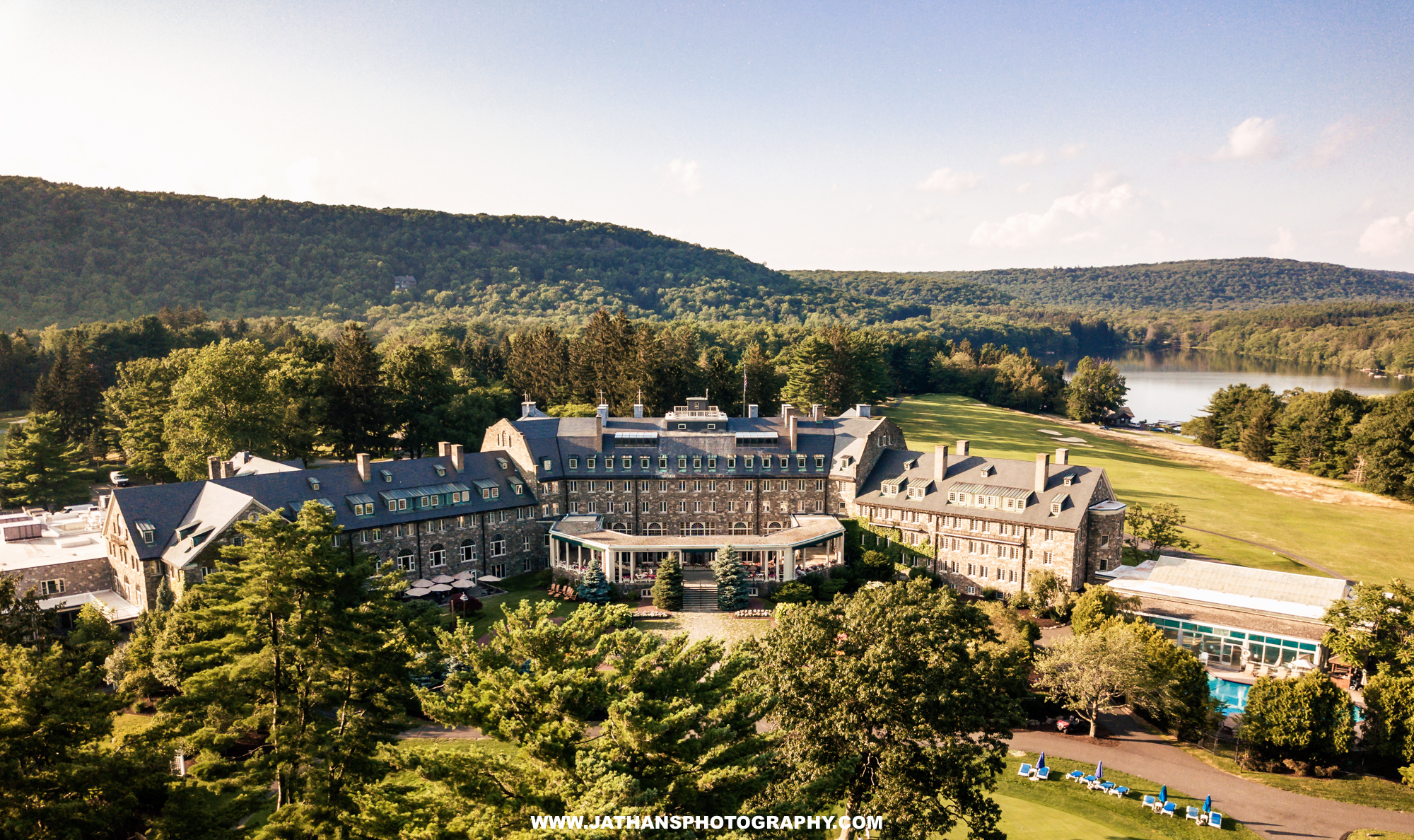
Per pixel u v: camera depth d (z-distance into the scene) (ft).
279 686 131.54
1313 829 157.58
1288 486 466.70
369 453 415.44
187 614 139.13
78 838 99.71
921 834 118.83
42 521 299.38
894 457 326.44
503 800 90.53
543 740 90.22
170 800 112.47
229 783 121.08
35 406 421.18
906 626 135.03
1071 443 556.10
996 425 607.78
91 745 115.14
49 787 104.83
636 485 322.14
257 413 346.95
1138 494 427.74
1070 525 266.57
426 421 408.46
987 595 281.54
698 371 556.10
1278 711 181.16
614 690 98.48
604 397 492.13
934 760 126.41
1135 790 172.04
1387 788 175.01
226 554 135.44
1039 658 207.51
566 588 274.16
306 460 387.55
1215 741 195.42
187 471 335.67
